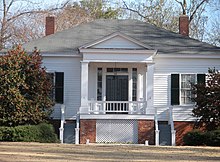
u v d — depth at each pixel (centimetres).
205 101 2508
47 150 1936
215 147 2253
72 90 2919
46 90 2630
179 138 2870
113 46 2814
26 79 2580
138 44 2805
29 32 5116
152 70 2795
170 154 1850
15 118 2519
